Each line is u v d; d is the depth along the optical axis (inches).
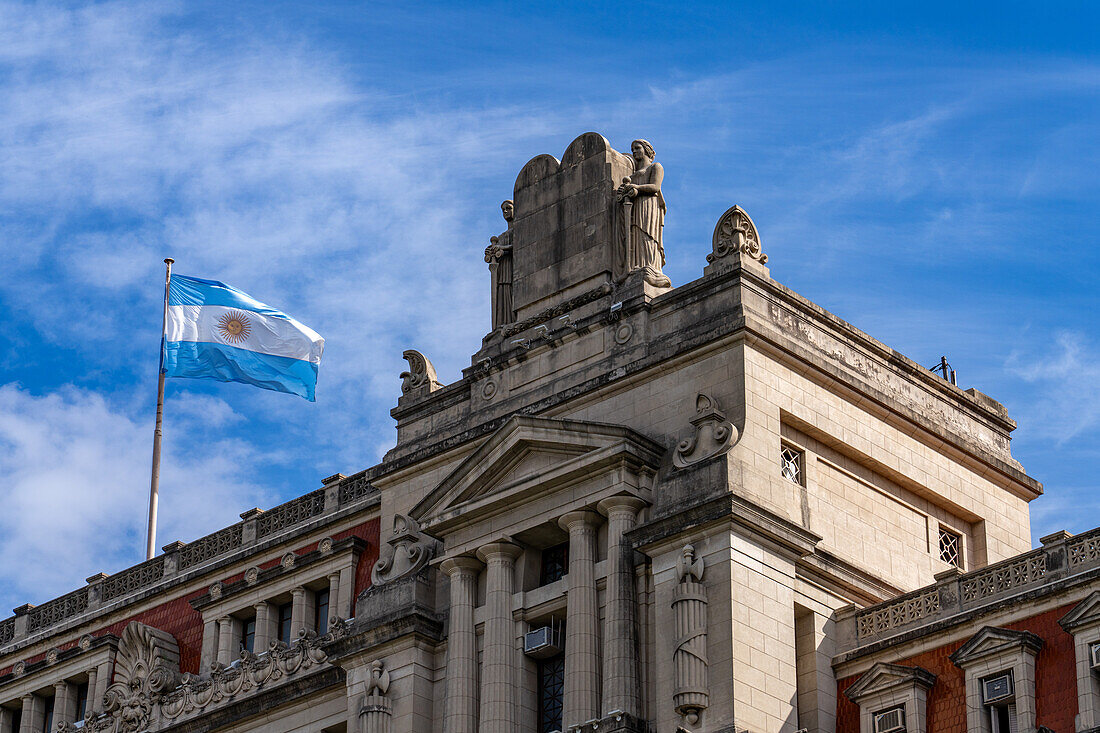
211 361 3602.4
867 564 2694.4
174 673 3233.3
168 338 3595.0
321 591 3147.1
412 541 2847.0
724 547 2475.4
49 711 3489.2
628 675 2488.9
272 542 3223.4
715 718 2405.3
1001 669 2338.8
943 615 2474.2
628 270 2800.2
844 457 2731.3
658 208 2844.5
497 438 2716.5
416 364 3038.9
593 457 2596.0
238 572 3280.0
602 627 2556.6
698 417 2581.2
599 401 2733.8
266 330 3636.8
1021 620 2358.5
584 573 2581.2
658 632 2490.2
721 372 2613.2
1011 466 2974.9
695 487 2534.5
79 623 3479.3
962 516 2893.7
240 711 3043.8
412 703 2699.3
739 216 2711.6
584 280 2844.5
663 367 2667.3
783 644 2491.4
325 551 3102.9
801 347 2679.6
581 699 2511.1
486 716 2596.0
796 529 2541.8
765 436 2586.1
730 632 2429.9
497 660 2623.0
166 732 3139.8
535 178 2989.7
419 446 2950.3
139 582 3447.3
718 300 2664.9
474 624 2691.9
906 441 2822.3
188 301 3627.0
